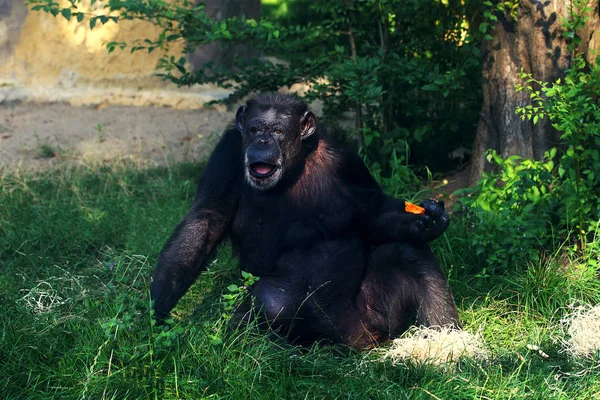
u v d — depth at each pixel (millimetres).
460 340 8703
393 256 9180
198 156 16875
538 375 8117
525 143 12414
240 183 9281
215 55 20625
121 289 10188
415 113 14609
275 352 8578
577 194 10805
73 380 7906
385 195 9625
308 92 14336
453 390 7809
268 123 8977
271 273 9305
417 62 13617
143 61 20766
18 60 21125
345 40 15164
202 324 8930
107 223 13094
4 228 12812
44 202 13984
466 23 14398
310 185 9297
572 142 10758
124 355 7906
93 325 8898
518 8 12250
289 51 14570
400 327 9320
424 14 13922
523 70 12367
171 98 20547
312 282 9125
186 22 13633
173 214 13117
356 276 9281
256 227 9289
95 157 16500
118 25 20594
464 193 13148
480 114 13156
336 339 9219
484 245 10656
